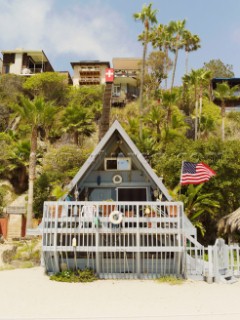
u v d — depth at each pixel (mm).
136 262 16203
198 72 50500
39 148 44250
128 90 67500
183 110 57781
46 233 15906
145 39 52812
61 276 15656
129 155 19203
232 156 27312
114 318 9547
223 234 27062
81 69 71688
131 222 16203
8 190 43906
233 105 59875
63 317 9641
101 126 26188
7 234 36781
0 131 54438
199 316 9828
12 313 10078
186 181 17891
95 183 19234
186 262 16297
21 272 17969
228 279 16000
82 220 15930
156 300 11930
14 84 61062
